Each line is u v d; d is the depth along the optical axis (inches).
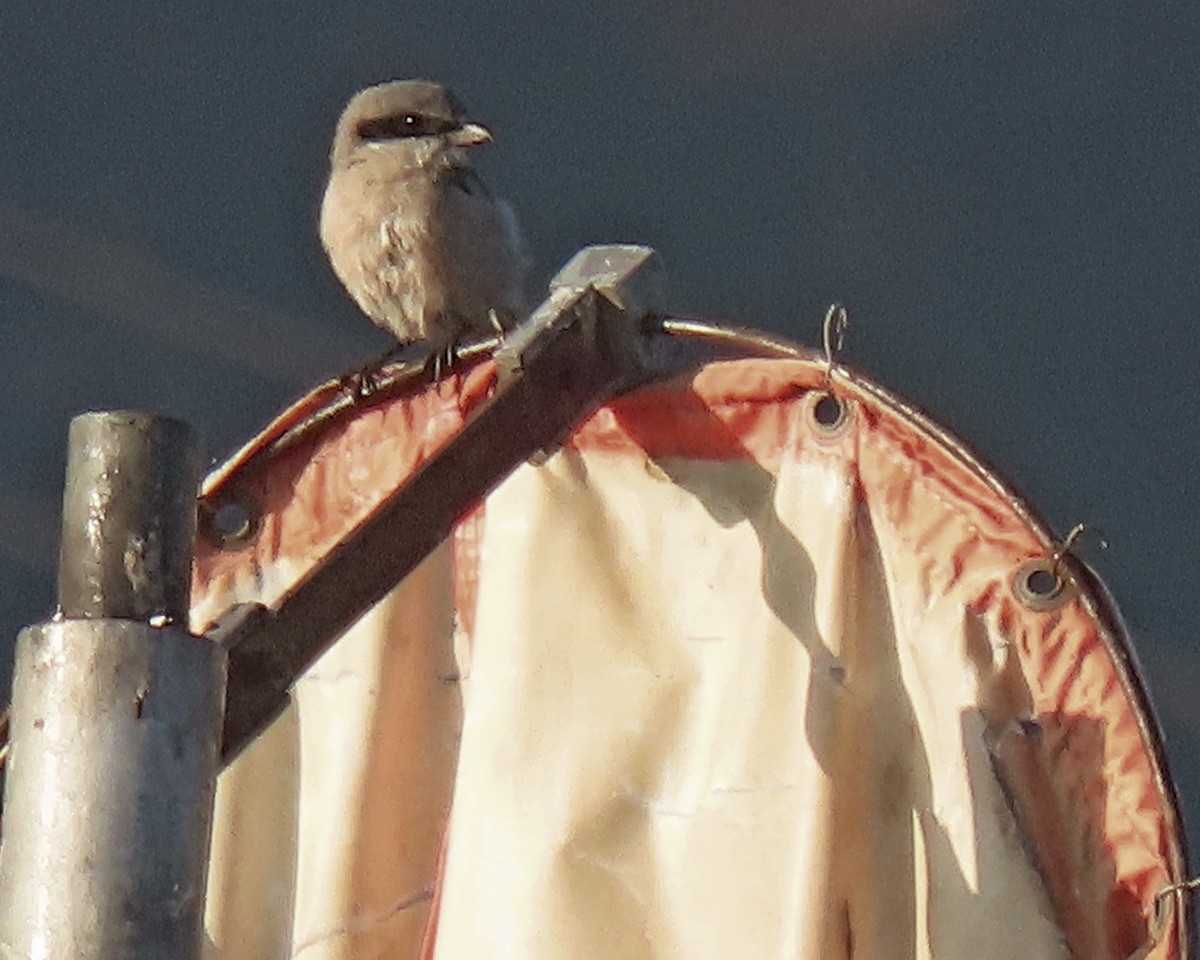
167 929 169.2
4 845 172.1
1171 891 204.8
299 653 198.4
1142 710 210.8
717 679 225.3
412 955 227.8
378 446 244.1
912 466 224.2
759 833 215.6
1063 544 217.5
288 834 234.1
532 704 227.1
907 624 220.1
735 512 230.1
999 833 209.9
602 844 220.8
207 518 244.7
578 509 233.9
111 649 173.3
